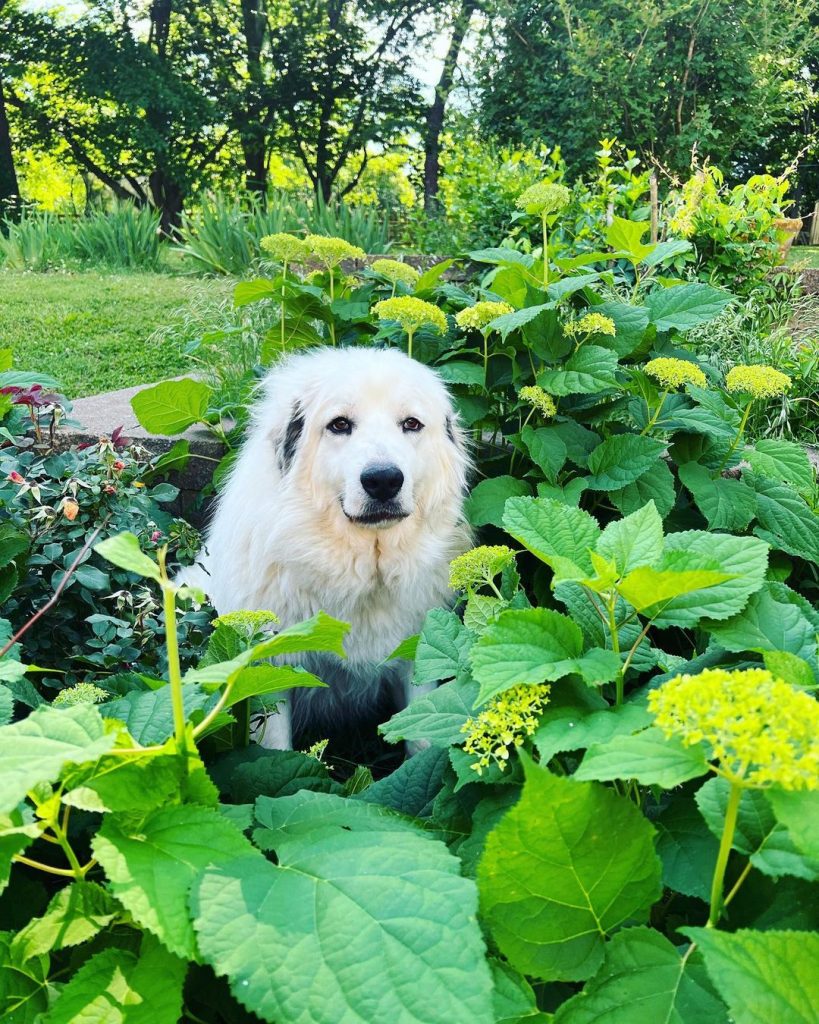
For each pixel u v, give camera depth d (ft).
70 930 1.42
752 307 6.97
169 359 9.28
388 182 36.01
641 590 1.58
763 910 1.47
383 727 1.92
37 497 3.09
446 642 2.13
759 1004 1.10
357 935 1.25
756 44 18.04
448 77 29.35
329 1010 1.18
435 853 1.41
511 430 4.00
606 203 7.88
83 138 30.99
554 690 1.68
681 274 6.81
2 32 28.48
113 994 1.33
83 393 8.21
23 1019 1.41
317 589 3.33
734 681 1.20
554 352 3.65
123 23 29.86
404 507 3.09
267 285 4.39
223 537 3.52
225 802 2.16
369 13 30.01
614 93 17.88
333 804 1.81
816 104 24.08
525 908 1.37
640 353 3.92
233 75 31.09
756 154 24.40
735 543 1.82
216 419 4.64
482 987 1.19
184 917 1.26
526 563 3.69
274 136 32.01
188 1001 1.59
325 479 3.22
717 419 3.53
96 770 1.44
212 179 30.94
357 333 4.62
